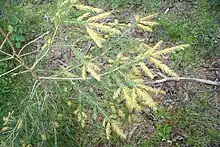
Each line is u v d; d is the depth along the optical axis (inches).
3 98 156.6
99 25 93.4
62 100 128.1
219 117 160.2
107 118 108.8
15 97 152.3
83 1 201.0
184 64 175.9
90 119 152.1
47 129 127.1
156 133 156.5
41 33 187.8
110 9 198.1
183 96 166.4
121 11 197.6
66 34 174.2
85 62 94.2
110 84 106.3
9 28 116.7
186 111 161.8
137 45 111.0
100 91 135.3
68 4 96.4
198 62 176.6
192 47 180.9
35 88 114.8
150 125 158.4
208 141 153.6
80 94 113.2
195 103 164.1
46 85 118.5
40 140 130.1
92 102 112.7
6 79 163.5
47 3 199.0
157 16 193.8
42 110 116.0
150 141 154.6
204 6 196.2
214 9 194.4
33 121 118.3
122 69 103.0
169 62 176.7
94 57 114.0
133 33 187.3
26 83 152.8
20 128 119.0
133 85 97.8
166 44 183.8
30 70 111.5
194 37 184.7
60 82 124.4
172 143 153.9
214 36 183.9
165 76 169.8
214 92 167.3
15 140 119.0
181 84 169.5
